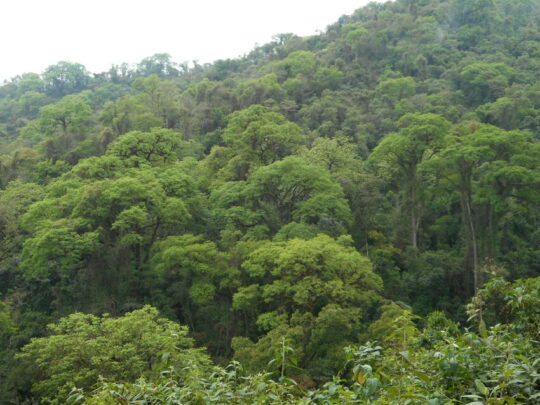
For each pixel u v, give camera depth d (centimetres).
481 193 3556
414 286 3472
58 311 3156
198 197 3831
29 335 2925
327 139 4625
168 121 6075
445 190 4206
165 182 3650
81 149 5203
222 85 6988
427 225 4359
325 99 6353
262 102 6241
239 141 4384
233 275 2934
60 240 3055
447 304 3409
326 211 3512
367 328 2627
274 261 2752
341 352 2180
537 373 495
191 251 2984
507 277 3472
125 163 4131
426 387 512
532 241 4106
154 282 3212
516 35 9006
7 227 3769
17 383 2375
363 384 510
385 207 4412
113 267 3200
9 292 3484
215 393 531
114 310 2972
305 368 2248
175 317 3042
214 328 3023
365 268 2711
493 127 3916
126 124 5525
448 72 7300
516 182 3553
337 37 9931
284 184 3616
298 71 7469
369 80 7544
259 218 3606
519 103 5597
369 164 4809
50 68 12219
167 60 13375
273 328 2547
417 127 3906
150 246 3497
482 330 614
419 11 9881
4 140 7100
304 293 2484
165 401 542
